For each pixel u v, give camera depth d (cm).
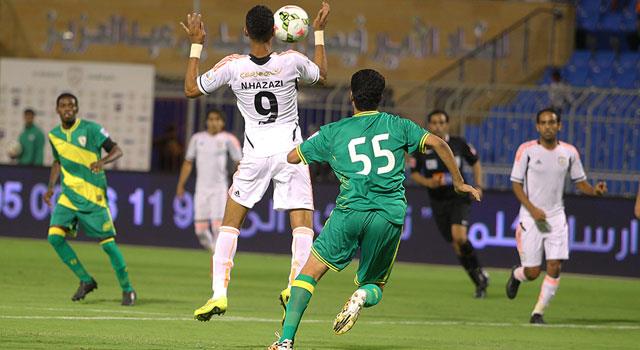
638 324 4384
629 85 9100
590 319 4509
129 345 3062
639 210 3931
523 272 4394
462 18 9544
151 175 7294
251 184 3200
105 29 9756
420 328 3897
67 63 8194
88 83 8175
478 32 9538
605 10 9775
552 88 7462
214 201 5888
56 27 9750
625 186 7719
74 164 4150
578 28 9681
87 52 9769
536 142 4284
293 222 3234
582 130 7838
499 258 6894
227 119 7950
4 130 8288
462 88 7744
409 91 8356
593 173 7562
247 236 7144
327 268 2811
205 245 5972
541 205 4262
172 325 3612
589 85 9119
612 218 6762
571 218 6800
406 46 9562
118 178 7300
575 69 9231
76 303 4194
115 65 8144
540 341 3653
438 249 6962
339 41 9575
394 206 2789
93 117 8162
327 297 4944
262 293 4966
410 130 2809
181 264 6294
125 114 8125
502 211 6888
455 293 5431
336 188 7062
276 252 7112
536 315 4234
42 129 8269
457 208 5291
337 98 8450
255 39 3142
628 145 7806
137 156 8112
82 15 9769
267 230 7125
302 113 7788
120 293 4659
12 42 9725
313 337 3456
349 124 2823
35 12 9744
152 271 5819
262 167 3181
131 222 7306
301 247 3203
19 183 7381
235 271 6050
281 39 3266
